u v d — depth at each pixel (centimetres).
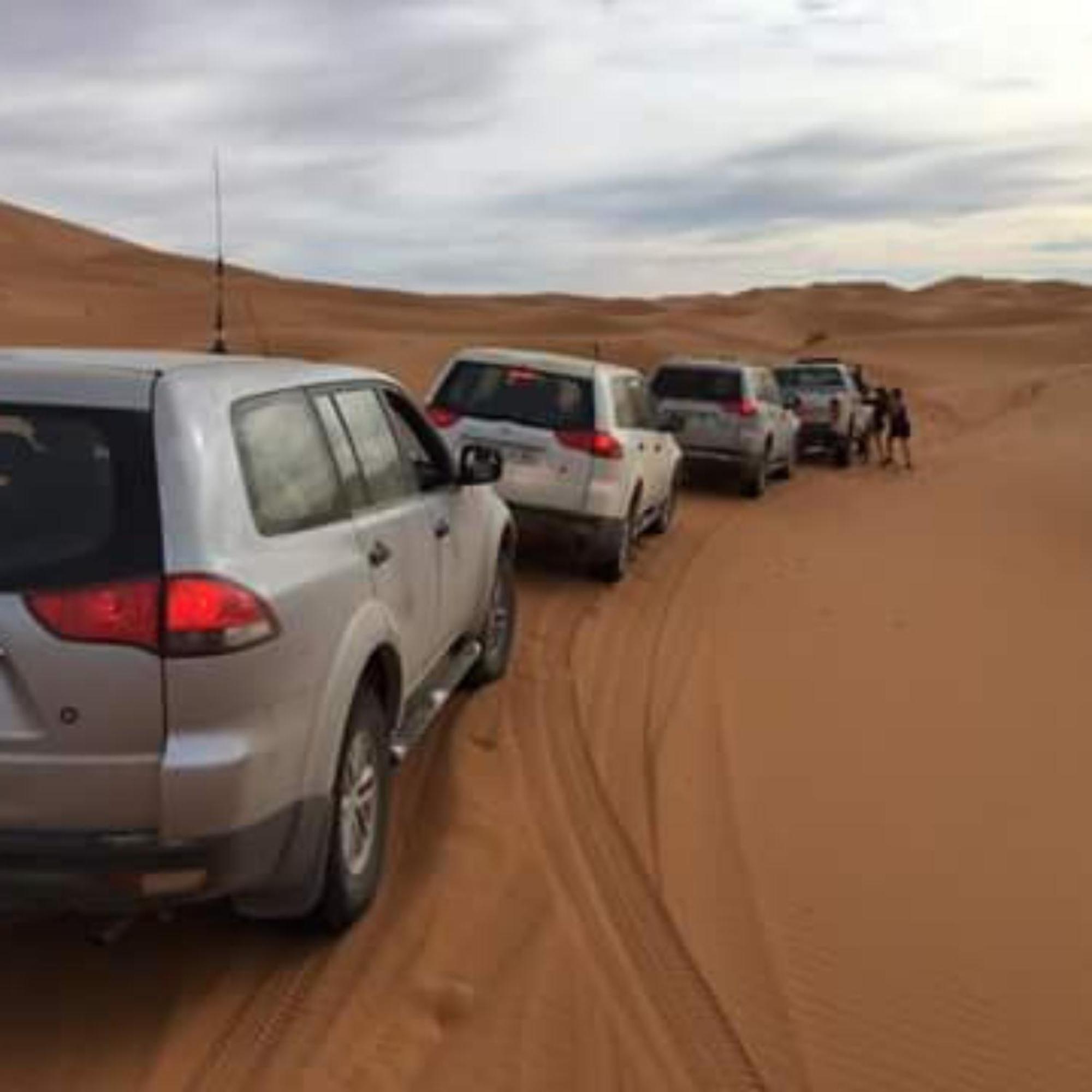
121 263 13038
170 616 398
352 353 5316
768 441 2064
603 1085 430
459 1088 423
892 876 596
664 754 743
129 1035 442
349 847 499
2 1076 418
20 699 397
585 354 6288
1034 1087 443
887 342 11100
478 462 696
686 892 569
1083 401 5803
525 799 659
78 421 419
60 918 514
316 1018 455
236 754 409
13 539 404
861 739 792
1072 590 1320
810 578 1325
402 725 598
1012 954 529
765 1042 461
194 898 417
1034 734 819
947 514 1950
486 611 780
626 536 1221
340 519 514
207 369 470
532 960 503
